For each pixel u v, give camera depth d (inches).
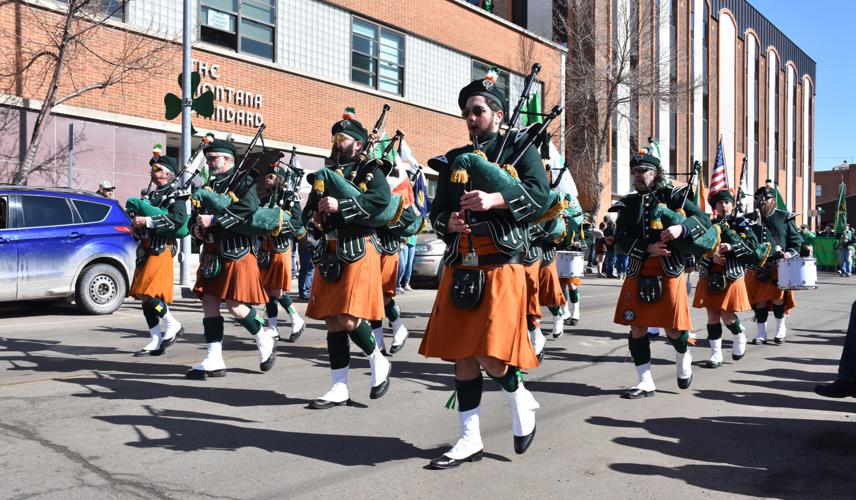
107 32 523.8
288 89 653.9
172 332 276.8
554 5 1059.3
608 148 1038.4
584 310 466.3
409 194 273.1
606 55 938.7
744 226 273.7
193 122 577.0
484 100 146.5
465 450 149.4
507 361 138.2
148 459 149.8
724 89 1450.5
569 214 338.0
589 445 165.8
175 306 432.5
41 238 367.2
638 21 935.0
